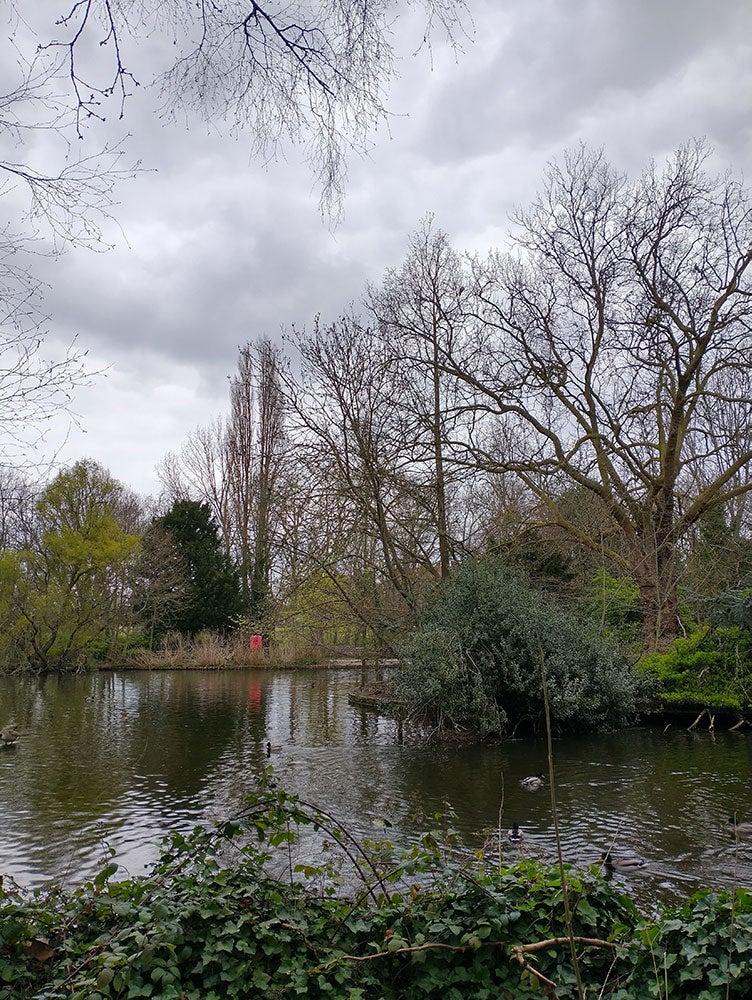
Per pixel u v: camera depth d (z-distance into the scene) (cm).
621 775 1172
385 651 1977
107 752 1427
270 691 2561
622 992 365
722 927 367
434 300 2161
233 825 460
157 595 3994
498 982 394
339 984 382
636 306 2191
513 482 2573
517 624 1556
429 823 895
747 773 1180
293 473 1881
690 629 2084
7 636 3172
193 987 373
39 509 3372
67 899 441
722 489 2672
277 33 411
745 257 2105
